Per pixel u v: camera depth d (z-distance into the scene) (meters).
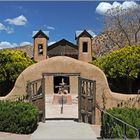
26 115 17.06
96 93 22.08
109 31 49.75
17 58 31.58
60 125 19.77
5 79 30.72
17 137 15.97
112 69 29.84
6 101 19.84
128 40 48.19
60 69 22.59
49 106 26.98
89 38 48.91
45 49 48.59
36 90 22.08
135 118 13.00
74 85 28.92
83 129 18.47
